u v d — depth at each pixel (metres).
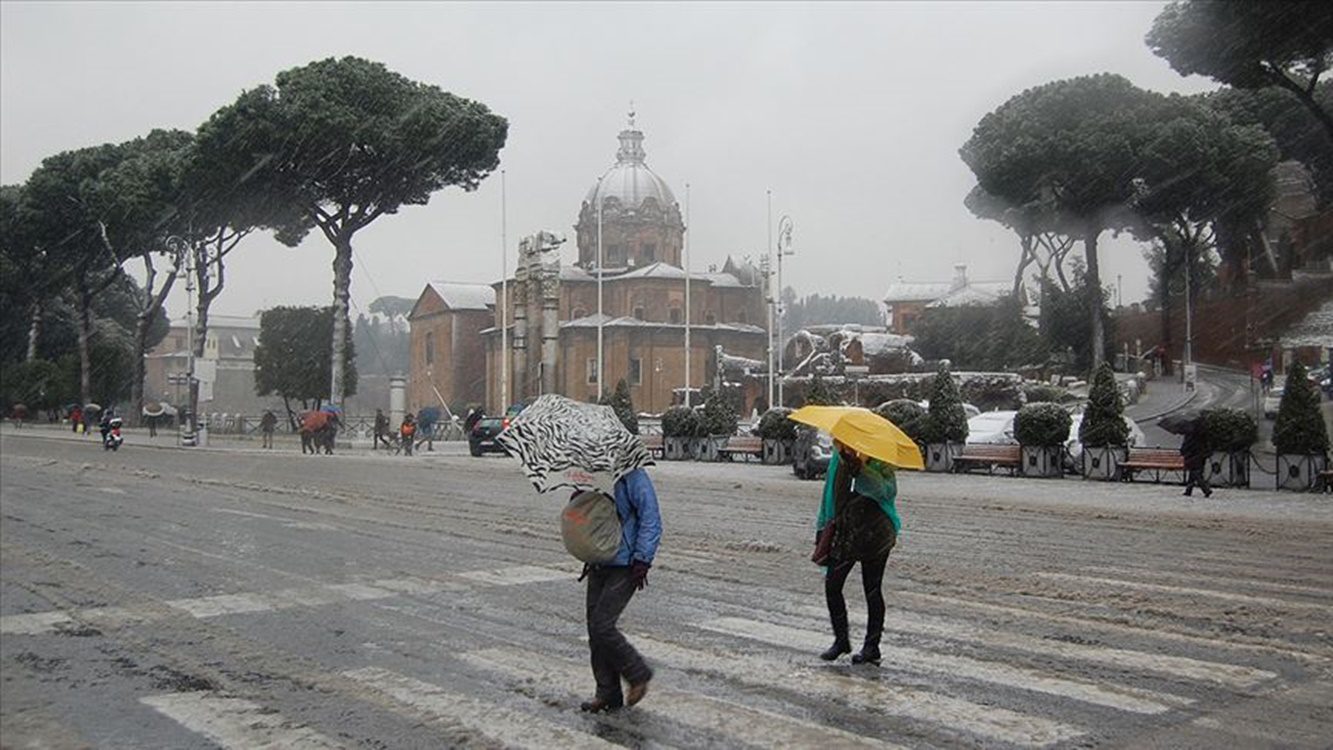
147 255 68.94
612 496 6.59
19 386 77.12
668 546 14.07
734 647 8.30
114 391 78.94
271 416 50.47
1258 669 7.53
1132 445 29.03
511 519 17.41
